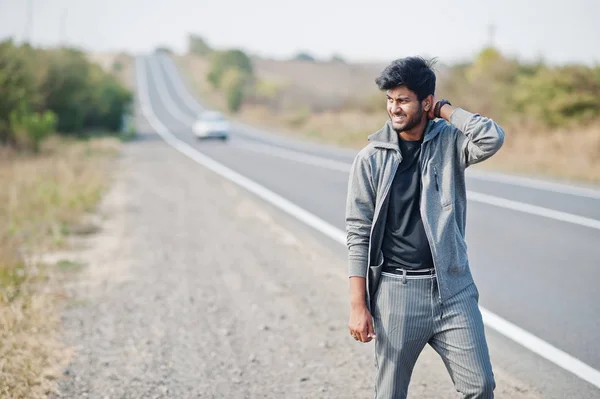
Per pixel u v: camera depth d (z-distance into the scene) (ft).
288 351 15.72
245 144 106.93
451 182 8.54
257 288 21.56
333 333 16.93
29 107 84.74
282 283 22.11
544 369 14.57
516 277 22.95
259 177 56.13
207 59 458.91
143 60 450.30
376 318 8.78
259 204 40.93
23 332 15.64
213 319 18.31
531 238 29.71
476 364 8.37
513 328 17.43
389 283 8.61
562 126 79.41
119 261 25.82
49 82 111.14
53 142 89.04
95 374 14.34
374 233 8.57
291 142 112.16
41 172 51.24
